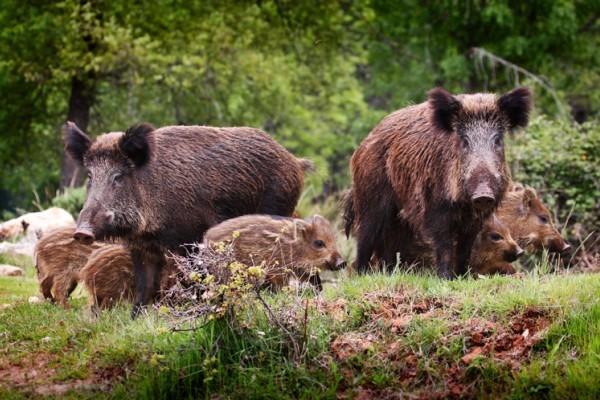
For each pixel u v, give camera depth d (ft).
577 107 128.06
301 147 138.10
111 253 44.27
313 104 139.03
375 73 119.24
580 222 60.80
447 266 42.22
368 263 47.78
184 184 43.80
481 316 34.37
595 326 32.32
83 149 43.11
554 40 105.70
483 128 40.63
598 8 108.58
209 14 102.58
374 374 32.40
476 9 104.83
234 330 33.86
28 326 40.47
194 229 44.14
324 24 105.40
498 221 47.96
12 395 33.17
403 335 34.04
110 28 94.43
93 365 35.47
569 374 30.42
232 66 109.60
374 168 46.52
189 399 32.37
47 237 46.37
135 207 42.01
